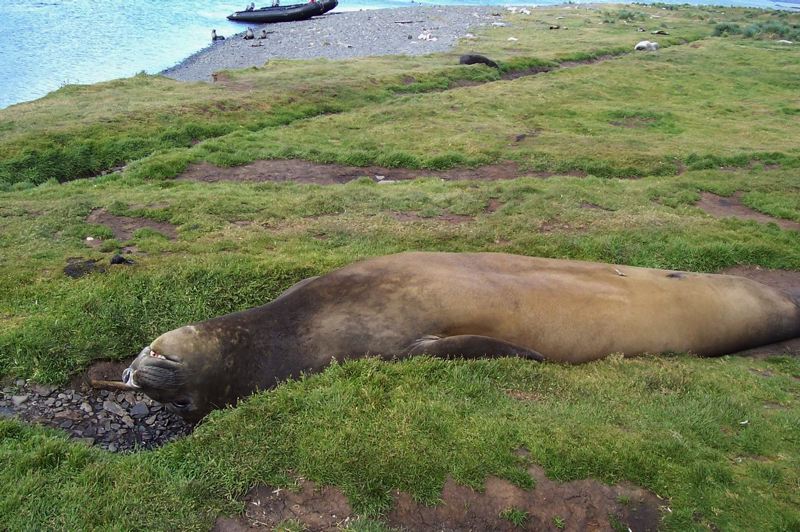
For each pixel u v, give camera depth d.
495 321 4.93
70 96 16.23
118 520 3.28
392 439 3.74
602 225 8.12
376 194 9.38
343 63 22.34
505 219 8.27
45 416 4.65
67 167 11.91
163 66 23.58
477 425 3.87
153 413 4.85
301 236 7.61
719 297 5.62
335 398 4.08
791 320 5.86
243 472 3.55
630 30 34.56
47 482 3.53
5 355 5.02
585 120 15.66
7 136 12.50
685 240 7.70
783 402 4.53
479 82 21.31
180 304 5.90
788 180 10.80
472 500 3.48
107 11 35.56
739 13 45.59
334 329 4.75
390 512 3.42
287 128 13.98
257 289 6.19
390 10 41.50
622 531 3.39
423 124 14.44
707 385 4.67
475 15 39.97
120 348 5.38
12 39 26.09
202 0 43.84
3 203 8.60
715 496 3.53
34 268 6.38
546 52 26.39
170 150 12.22
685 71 22.47
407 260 5.31
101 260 6.63
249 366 4.58
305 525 3.30
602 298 5.25
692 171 11.48
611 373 4.79
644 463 3.68
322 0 38.59
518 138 13.38
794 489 3.59
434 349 4.62
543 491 3.53
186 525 3.27
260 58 25.70
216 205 8.63
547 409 4.12
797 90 20.33
